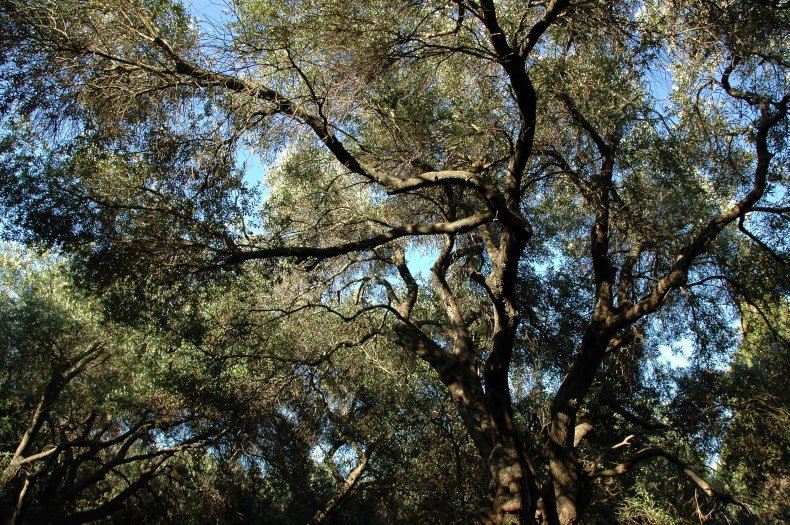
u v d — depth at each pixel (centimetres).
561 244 1602
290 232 1284
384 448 1667
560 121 1223
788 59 1108
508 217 1048
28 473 1627
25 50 914
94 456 2045
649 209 1262
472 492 1541
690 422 1395
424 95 1197
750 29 924
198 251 1033
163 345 1484
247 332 1302
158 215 1037
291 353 1503
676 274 1135
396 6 991
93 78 955
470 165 1233
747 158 1308
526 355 1578
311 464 1761
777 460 1361
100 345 1812
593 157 1321
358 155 1238
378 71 992
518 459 1093
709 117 1255
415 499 1650
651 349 1549
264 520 1991
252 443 1530
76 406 1966
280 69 997
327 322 1556
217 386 1399
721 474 1366
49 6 904
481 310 1459
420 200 1427
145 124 1016
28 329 1791
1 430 1900
